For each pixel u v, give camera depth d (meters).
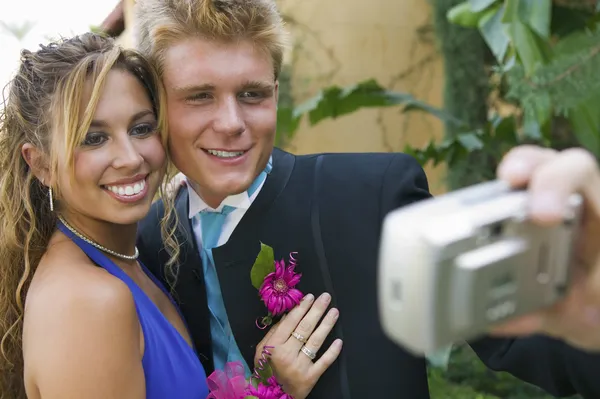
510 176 0.71
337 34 6.04
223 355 1.90
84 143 1.58
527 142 4.25
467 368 4.86
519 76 2.98
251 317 1.82
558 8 3.16
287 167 1.90
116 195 1.61
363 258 1.76
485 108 5.25
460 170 4.99
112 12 5.04
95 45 1.60
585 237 0.74
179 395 1.65
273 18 1.68
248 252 1.83
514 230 0.66
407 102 4.00
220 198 1.84
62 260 1.60
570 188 0.69
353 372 1.74
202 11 1.58
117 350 1.46
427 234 0.60
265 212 1.84
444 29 5.28
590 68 2.82
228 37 1.60
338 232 1.79
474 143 3.91
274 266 1.76
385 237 0.63
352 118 6.21
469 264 0.61
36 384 1.46
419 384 1.74
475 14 3.28
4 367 1.76
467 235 0.62
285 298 1.75
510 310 0.65
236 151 1.67
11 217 1.71
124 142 1.59
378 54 6.17
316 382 1.77
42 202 1.76
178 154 1.72
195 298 1.93
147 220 2.08
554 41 3.47
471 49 5.17
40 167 1.66
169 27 1.61
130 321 1.51
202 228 1.91
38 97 1.59
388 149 6.33
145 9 1.67
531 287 0.67
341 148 6.20
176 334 1.70
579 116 3.09
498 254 0.64
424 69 6.29
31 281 1.66
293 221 1.82
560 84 2.84
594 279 0.75
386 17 6.18
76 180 1.59
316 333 1.73
